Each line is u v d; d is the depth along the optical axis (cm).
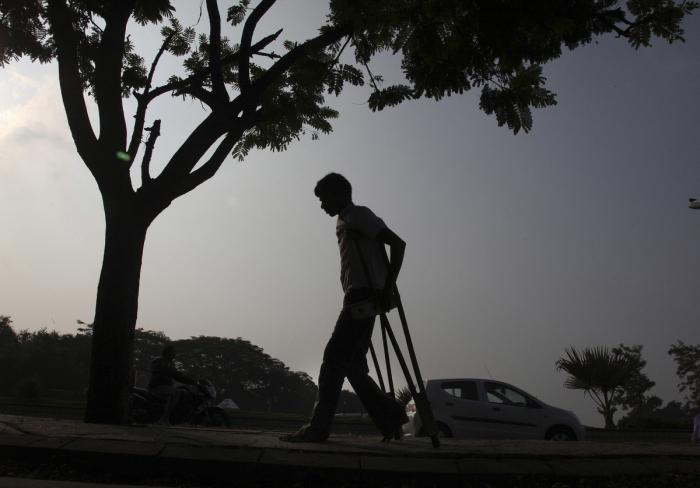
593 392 2159
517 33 683
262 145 978
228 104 783
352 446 443
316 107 918
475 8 669
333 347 475
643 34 717
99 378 656
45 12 963
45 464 378
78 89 747
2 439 391
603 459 422
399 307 477
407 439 532
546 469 398
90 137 728
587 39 727
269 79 798
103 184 717
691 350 7731
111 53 750
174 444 398
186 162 741
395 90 753
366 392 493
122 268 690
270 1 816
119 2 764
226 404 2812
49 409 2258
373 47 748
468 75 726
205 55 1038
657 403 8312
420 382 464
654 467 409
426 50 678
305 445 433
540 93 734
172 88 812
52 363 8588
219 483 376
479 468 394
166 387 1277
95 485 327
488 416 1545
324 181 493
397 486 379
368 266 471
